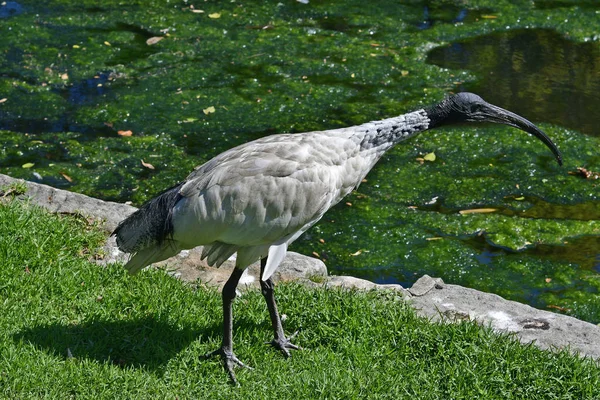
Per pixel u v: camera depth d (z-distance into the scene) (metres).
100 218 9.94
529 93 15.62
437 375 7.57
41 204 10.09
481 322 8.40
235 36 17.61
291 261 9.43
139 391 7.16
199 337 7.88
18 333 7.71
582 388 7.39
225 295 7.54
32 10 18.59
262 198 7.20
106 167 13.20
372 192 12.69
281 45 17.25
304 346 8.10
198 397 7.23
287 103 15.16
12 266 8.62
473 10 19.06
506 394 7.39
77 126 14.39
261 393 7.28
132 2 19.12
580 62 16.80
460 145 13.98
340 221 11.97
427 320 8.27
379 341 8.02
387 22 18.39
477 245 11.52
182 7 18.97
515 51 17.20
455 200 12.53
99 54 16.75
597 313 10.23
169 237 7.34
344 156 7.69
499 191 12.77
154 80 15.88
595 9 19.06
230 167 7.25
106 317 8.07
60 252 9.08
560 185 12.93
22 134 14.00
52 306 8.21
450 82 15.98
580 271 10.98
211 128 14.41
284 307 8.49
